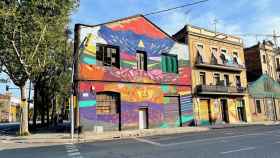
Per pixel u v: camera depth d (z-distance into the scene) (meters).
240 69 39.47
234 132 21.64
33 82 33.12
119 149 13.57
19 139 20.61
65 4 23.22
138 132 24.44
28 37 22.36
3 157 12.30
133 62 29.02
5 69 24.00
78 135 22.20
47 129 31.28
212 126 30.98
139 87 28.95
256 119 40.59
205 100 34.91
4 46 22.48
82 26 26.38
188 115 32.38
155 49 30.94
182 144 14.61
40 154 12.85
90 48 26.39
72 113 20.80
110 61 27.78
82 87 25.41
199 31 36.09
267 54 45.88
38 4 21.73
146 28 30.69
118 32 28.50
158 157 10.71
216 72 36.94
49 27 23.58
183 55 33.50
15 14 21.06
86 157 11.43
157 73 30.61
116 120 27.03
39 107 40.88
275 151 11.59
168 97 31.27
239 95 38.62
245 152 11.48
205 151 11.91
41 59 24.16
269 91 44.16
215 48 37.69
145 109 29.30
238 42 40.75
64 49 27.94
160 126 29.73
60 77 36.78
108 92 27.11
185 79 33.03
